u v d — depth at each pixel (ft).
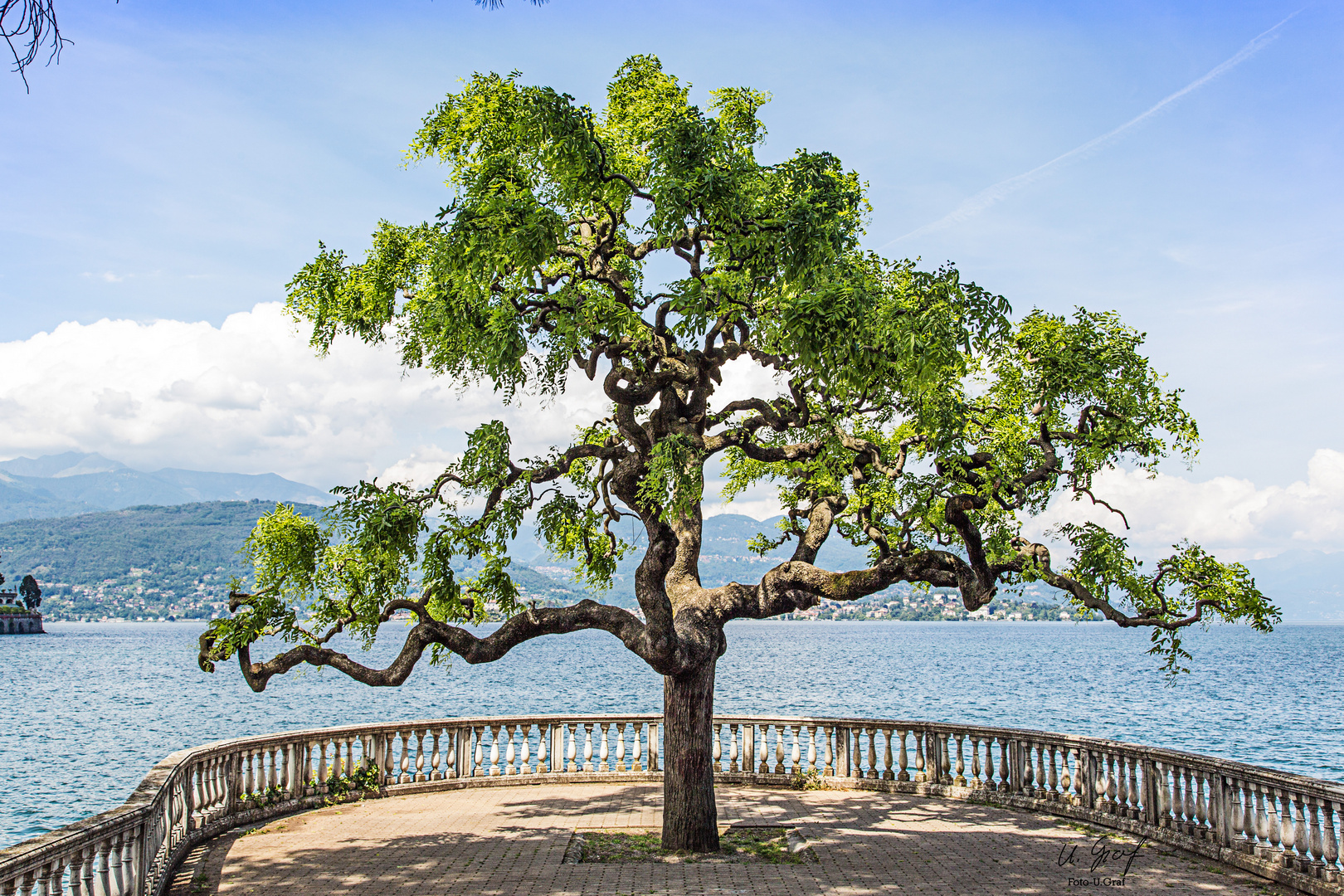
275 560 41.52
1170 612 46.24
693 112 42.01
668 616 42.96
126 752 149.79
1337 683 317.22
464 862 40.91
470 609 45.27
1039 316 47.14
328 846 43.73
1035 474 46.50
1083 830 47.88
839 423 46.68
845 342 35.35
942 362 36.04
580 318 40.75
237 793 49.14
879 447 54.08
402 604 43.98
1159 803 46.09
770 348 42.70
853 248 47.91
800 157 41.52
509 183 42.91
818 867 40.55
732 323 45.11
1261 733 171.32
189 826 43.65
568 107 39.11
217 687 297.74
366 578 42.70
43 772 130.00
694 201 39.14
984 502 44.62
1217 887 37.29
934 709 202.39
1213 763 42.29
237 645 40.42
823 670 359.46
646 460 43.93
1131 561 47.06
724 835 47.37
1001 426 49.62
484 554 44.39
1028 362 47.14
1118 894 36.50
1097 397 46.06
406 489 41.24
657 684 284.41
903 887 37.47
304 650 42.37
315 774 54.44
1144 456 48.19
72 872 26.78
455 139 46.75
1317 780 37.04
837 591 46.57
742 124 48.49
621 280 46.80
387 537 39.32
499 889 36.83
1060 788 52.75
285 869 39.68
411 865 40.29
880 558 52.60
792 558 50.47
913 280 39.75
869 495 49.67
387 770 57.47
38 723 191.93
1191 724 184.34
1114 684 305.53
